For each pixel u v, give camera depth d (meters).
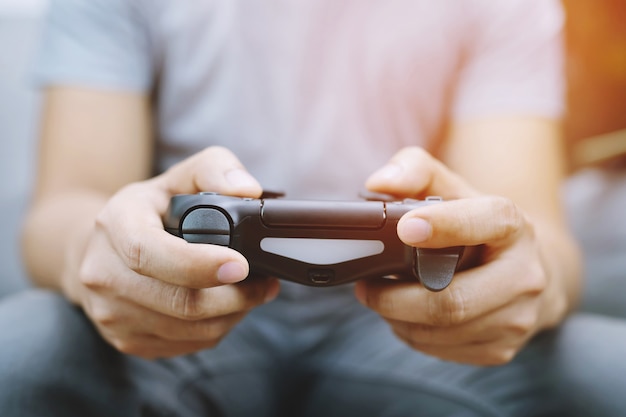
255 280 0.40
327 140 0.65
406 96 0.67
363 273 0.38
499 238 0.37
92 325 0.47
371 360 0.55
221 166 0.40
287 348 0.59
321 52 0.66
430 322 0.38
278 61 0.65
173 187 0.43
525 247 0.40
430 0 0.67
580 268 0.55
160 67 0.68
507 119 0.67
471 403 0.47
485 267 0.38
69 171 0.64
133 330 0.40
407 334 0.42
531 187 0.64
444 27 0.68
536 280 0.39
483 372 0.49
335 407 0.53
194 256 0.34
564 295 0.50
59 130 0.65
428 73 0.67
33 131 1.45
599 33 1.70
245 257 0.37
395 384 0.52
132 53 0.67
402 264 0.37
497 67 0.69
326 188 0.65
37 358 0.41
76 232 0.48
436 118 0.70
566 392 0.45
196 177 0.41
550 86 0.69
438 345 0.42
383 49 0.66
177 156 0.68
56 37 0.67
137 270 0.35
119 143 0.66
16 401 0.39
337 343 0.58
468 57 0.71
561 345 0.49
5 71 1.49
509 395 0.47
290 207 0.37
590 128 1.74
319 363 0.57
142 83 0.68
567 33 1.71
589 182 1.73
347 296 0.62
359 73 0.66
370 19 0.66
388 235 0.37
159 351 0.42
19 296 0.52
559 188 0.66
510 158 0.65
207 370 0.52
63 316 0.46
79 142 0.64
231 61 0.65
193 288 0.36
